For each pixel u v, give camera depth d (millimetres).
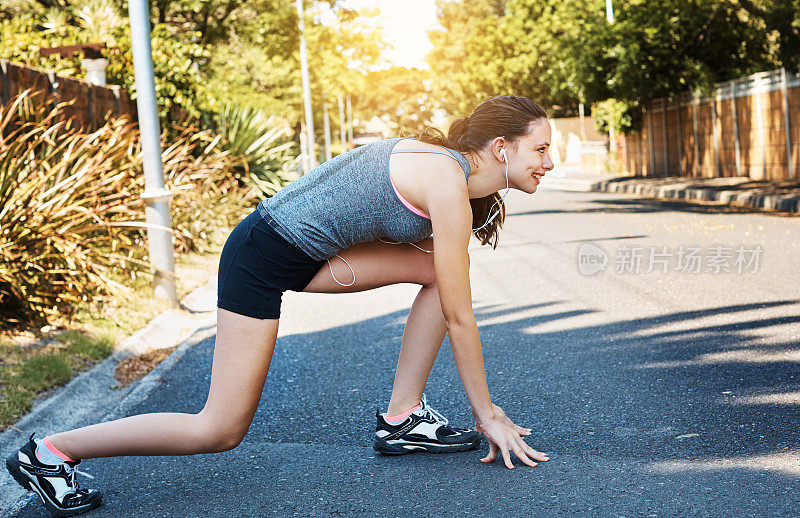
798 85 15781
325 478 2781
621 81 19781
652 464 2701
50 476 2541
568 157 41938
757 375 3764
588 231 10992
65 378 4363
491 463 2781
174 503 2650
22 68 7234
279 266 2514
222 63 20750
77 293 5711
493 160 2539
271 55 22359
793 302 5457
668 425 3137
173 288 6672
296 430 3461
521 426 3275
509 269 8023
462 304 2512
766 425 3039
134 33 6445
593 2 23172
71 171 6418
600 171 29547
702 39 20125
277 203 2529
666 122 23375
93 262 6082
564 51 21062
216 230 10102
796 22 14250
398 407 2930
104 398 4355
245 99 20562
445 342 4996
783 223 10461
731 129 19125
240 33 18188
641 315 5430
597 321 5340
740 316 5141
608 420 3264
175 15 16922
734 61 20578
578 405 3512
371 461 2930
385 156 2486
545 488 2518
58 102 7906
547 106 40250
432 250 2758
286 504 2564
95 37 12047
